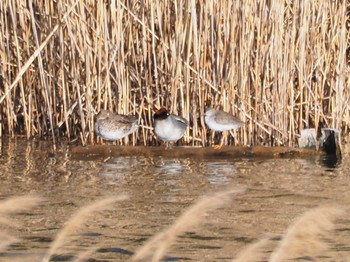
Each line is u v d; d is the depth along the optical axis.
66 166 15.33
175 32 16.73
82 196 12.63
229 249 9.70
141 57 17.59
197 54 16.70
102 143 17.52
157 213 11.58
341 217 11.17
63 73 17.47
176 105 16.98
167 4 17.08
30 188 13.22
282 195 12.77
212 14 16.72
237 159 16.28
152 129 17.25
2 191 12.95
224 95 17.02
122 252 9.62
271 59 17.20
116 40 16.97
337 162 16.00
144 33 17.09
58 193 12.84
